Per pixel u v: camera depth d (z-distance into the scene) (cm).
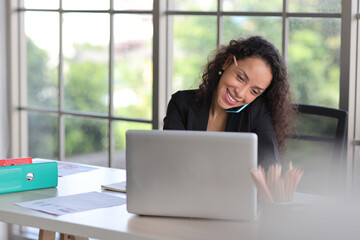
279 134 253
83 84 392
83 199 231
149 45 361
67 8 393
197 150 200
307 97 316
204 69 262
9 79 417
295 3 316
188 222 202
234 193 200
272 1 322
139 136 205
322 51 310
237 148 197
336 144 275
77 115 396
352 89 303
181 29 352
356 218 167
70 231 199
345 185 274
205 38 344
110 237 192
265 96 254
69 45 395
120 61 374
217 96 253
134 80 369
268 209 184
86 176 274
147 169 205
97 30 381
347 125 281
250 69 236
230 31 336
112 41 375
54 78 404
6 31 414
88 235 196
